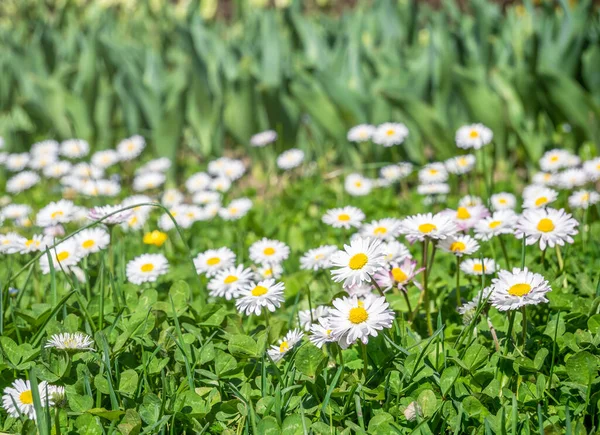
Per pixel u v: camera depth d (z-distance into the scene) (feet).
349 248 2.77
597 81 4.52
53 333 2.85
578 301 2.89
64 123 5.00
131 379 2.74
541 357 2.73
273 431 2.64
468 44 4.95
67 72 5.39
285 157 4.17
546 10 4.75
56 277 3.21
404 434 2.65
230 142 5.42
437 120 4.20
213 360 2.82
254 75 4.55
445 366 2.76
